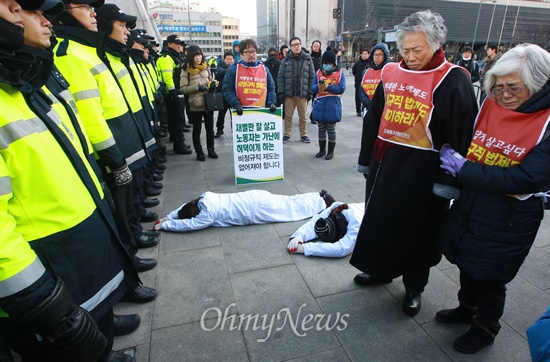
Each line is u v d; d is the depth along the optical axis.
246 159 4.48
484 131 1.67
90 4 2.39
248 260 2.87
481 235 1.72
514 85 1.49
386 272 2.21
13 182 1.12
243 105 4.90
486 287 1.83
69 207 1.28
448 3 45.38
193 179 4.75
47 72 1.33
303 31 54.25
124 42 3.05
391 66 2.09
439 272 2.69
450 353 1.96
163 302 2.38
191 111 5.29
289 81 6.32
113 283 1.56
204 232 3.32
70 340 1.13
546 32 33.06
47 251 1.22
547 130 1.48
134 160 2.87
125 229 2.48
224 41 98.19
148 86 4.33
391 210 2.08
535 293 2.42
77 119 1.64
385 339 2.06
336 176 4.76
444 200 2.05
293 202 3.55
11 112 1.12
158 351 1.98
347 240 2.87
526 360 1.90
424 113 1.86
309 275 2.67
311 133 7.43
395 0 39.31
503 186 1.54
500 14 47.44
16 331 1.20
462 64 9.06
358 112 9.19
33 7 1.24
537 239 3.12
